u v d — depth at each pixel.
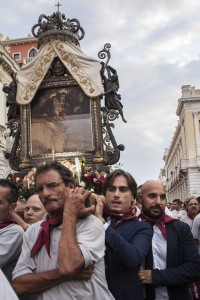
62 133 9.90
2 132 25.44
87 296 2.55
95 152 9.64
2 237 3.31
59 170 2.85
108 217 3.46
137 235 3.28
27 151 9.88
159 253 3.63
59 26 10.13
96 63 9.86
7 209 3.53
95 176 7.90
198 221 7.32
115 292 3.08
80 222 2.69
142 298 3.18
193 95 47.94
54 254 2.61
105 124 9.95
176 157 65.00
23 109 10.04
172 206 14.10
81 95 9.98
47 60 9.94
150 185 3.81
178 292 3.58
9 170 25.83
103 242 2.72
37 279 2.52
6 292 1.73
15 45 42.28
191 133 47.75
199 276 3.59
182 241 3.70
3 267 3.30
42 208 4.25
